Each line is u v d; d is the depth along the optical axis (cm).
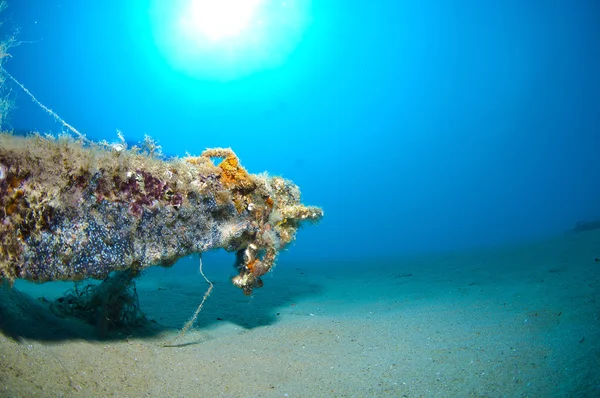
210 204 324
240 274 387
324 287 762
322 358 328
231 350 344
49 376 221
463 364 283
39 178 244
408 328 403
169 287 664
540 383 233
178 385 261
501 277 659
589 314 334
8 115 393
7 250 233
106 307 337
